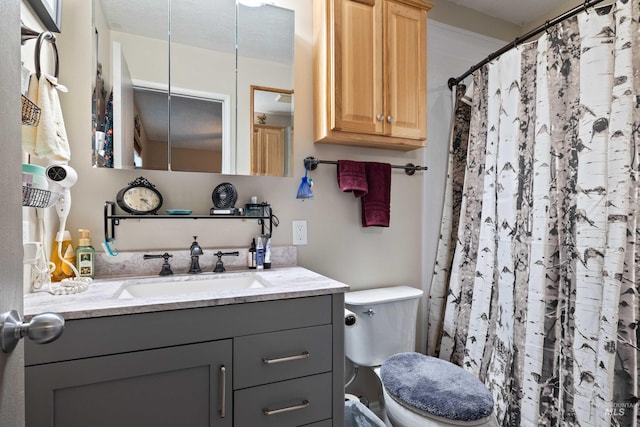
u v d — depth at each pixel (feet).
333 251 5.54
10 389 1.51
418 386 3.90
